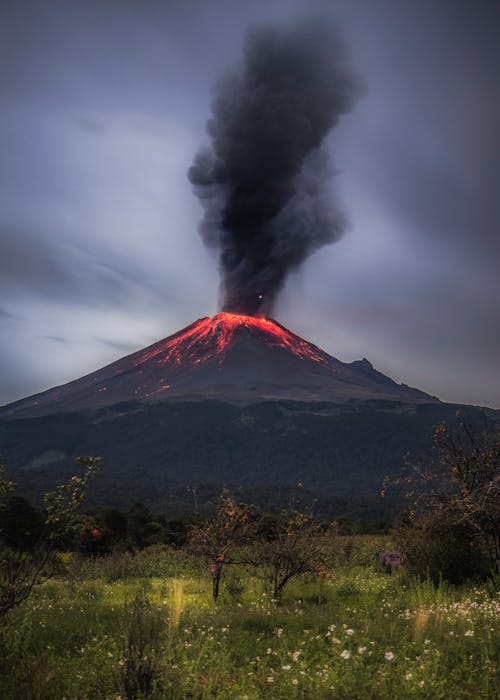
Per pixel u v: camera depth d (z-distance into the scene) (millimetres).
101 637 8867
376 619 9781
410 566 15453
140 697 5898
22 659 7230
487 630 7844
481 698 5684
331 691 5934
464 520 15070
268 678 6340
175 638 8250
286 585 16938
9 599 7969
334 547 21672
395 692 5812
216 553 15812
